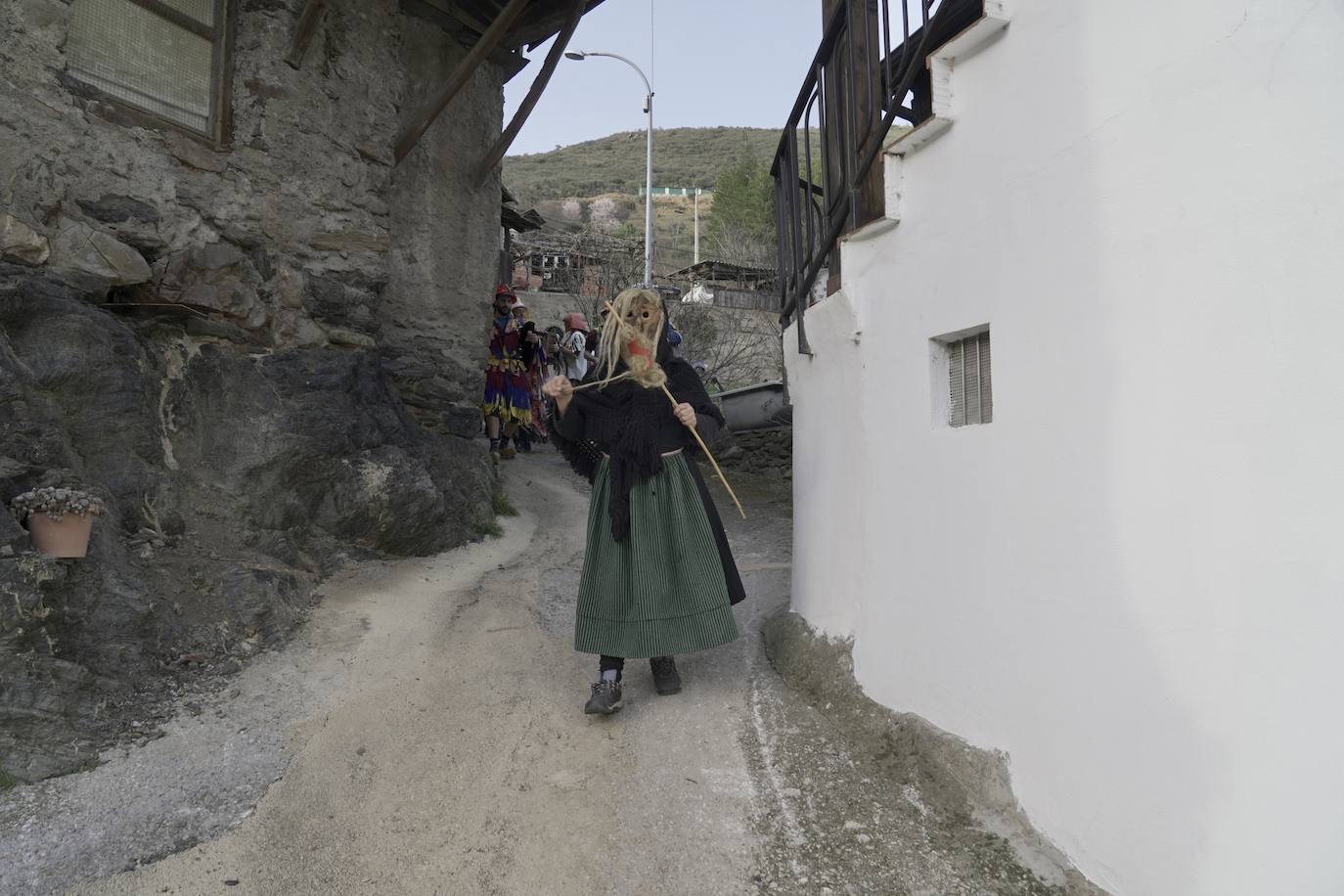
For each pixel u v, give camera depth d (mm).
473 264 7402
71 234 4312
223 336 5078
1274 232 1849
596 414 3625
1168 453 2066
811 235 4082
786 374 4582
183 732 3217
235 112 5258
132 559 3908
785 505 8531
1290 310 1810
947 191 2920
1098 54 2299
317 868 2533
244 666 3771
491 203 7609
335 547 5211
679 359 3738
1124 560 2174
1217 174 1973
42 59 4262
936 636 2930
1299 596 1769
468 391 7262
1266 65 1876
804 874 2498
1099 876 2217
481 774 3045
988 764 2631
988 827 2555
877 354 3324
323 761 3068
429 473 6125
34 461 3621
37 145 4219
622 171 114688
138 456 4242
